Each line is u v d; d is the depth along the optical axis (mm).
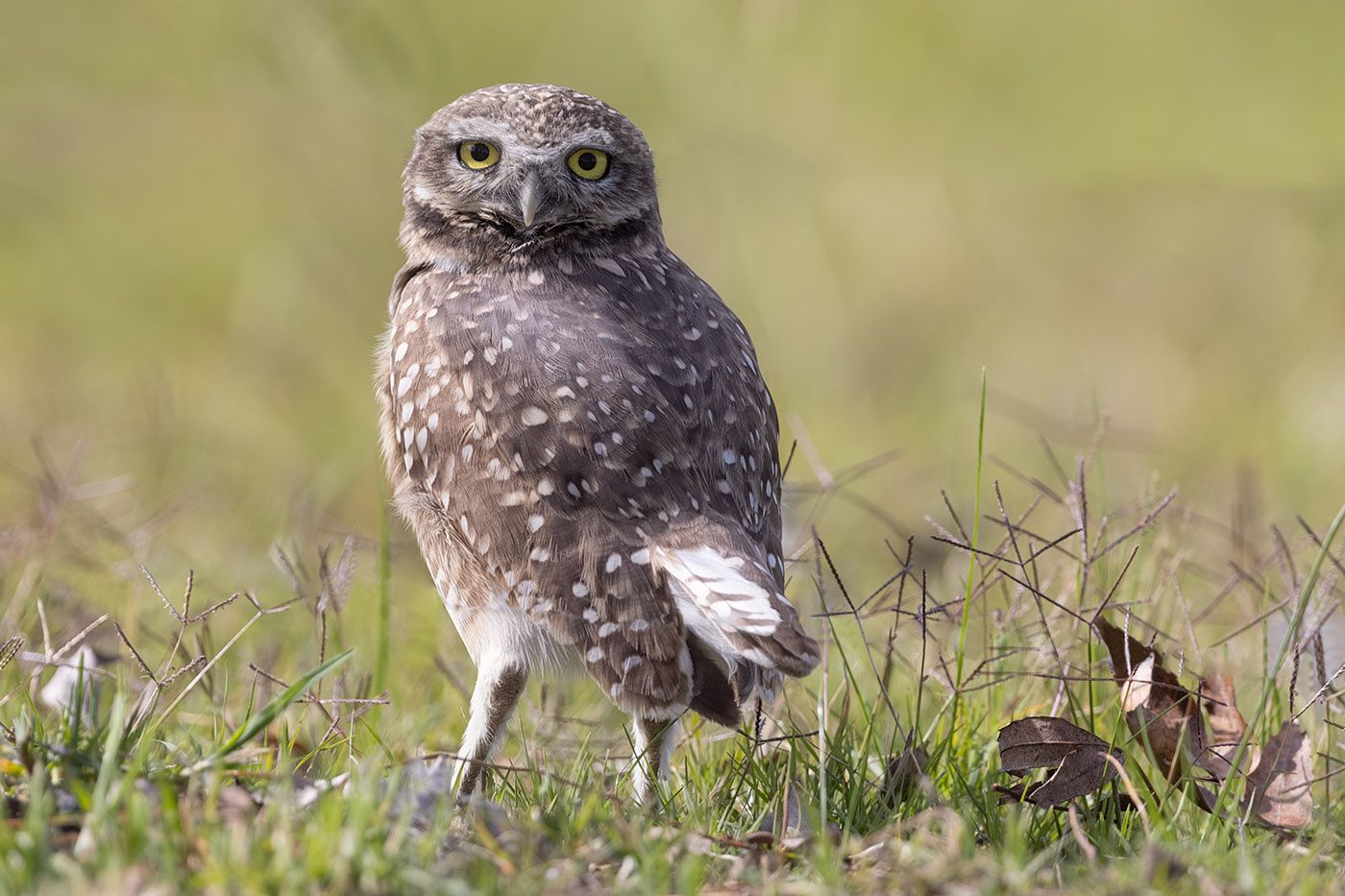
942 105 28500
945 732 9930
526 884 6824
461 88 26359
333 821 6883
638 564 8773
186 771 7484
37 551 12484
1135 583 11000
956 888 6941
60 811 7188
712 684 8648
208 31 29094
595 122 10188
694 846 7527
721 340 9930
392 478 10102
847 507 17594
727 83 25266
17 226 28422
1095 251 27250
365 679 10602
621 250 10359
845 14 28000
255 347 24906
